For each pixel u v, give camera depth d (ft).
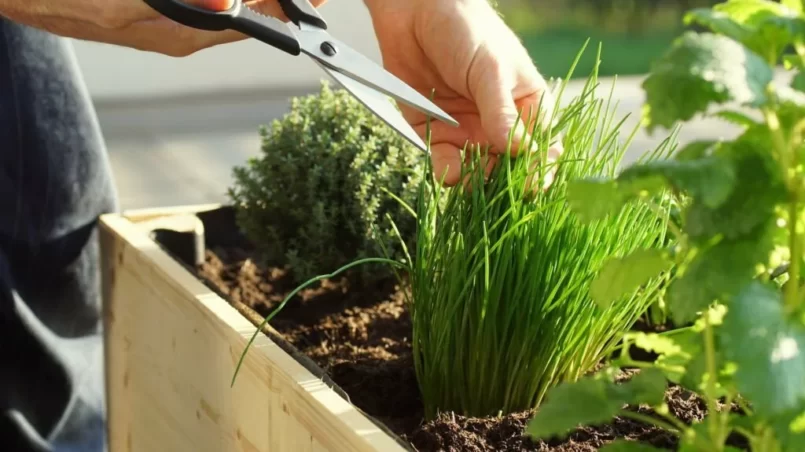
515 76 3.11
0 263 3.97
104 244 3.93
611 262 1.67
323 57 2.78
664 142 2.58
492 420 2.52
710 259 1.51
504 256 2.56
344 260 3.84
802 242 1.58
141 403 3.70
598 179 1.54
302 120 3.90
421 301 2.75
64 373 4.25
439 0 3.12
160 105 8.47
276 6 3.10
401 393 2.90
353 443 2.12
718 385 1.82
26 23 3.00
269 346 2.62
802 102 1.43
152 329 3.45
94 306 4.30
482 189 2.56
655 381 1.68
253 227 3.96
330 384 2.46
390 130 3.83
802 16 1.55
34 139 3.93
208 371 2.96
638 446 1.73
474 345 2.67
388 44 3.39
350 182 3.74
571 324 2.66
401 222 3.75
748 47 1.57
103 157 4.16
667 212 2.47
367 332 3.50
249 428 2.71
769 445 1.61
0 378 4.16
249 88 8.84
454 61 3.09
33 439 4.30
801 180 1.49
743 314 1.38
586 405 1.64
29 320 4.06
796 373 1.34
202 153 7.52
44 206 4.01
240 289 3.81
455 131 3.24
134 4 2.67
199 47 3.00
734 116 1.59
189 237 3.96
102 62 8.25
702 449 1.67
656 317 3.16
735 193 1.50
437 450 2.37
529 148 2.60
